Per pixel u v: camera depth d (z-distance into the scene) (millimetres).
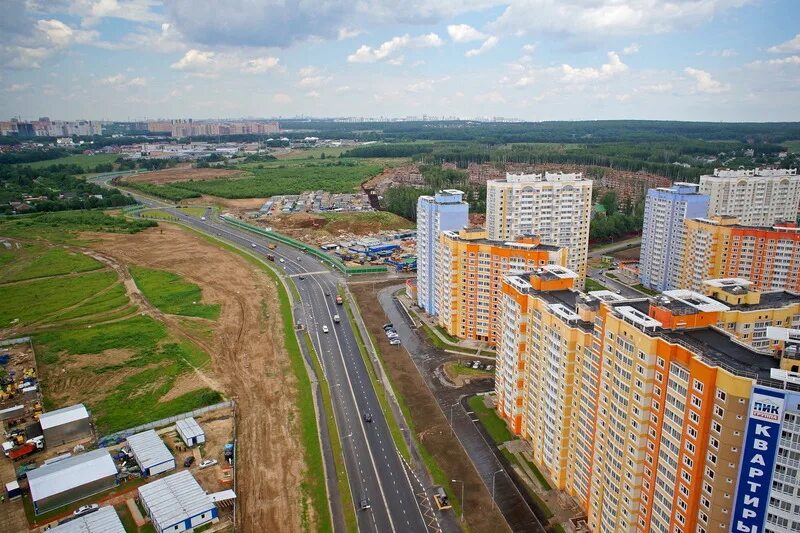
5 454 166875
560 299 156000
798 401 87812
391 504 145750
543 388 155000
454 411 190375
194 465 160125
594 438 132875
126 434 174500
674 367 105312
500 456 165750
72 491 144750
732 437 94438
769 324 142000
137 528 135250
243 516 140000
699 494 102312
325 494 149750
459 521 139750
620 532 124500
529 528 137250
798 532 91938
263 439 173625
